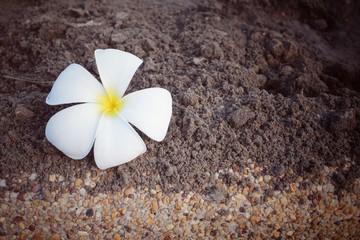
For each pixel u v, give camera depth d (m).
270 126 0.25
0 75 0.28
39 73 0.28
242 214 0.24
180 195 0.23
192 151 0.24
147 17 0.33
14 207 0.23
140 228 0.23
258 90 0.27
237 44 0.31
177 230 0.24
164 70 0.28
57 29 0.30
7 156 0.23
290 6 0.37
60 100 0.22
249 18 0.35
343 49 0.34
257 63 0.30
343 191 0.24
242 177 0.24
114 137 0.22
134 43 0.29
